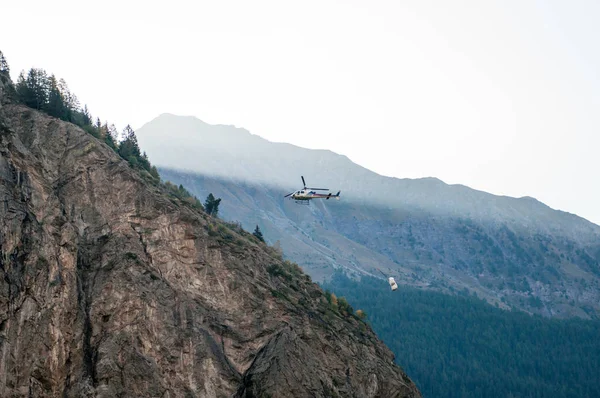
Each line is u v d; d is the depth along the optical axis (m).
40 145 115.31
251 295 116.00
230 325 111.19
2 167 101.81
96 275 106.06
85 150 118.12
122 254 109.38
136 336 102.31
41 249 99.00
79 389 94.81
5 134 107.12
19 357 91.44
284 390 104.81
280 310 117.12
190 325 107.38
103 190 115.88
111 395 96.00
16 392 89.62
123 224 113.94
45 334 94.81
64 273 100.38
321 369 112.62
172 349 103.81
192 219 118.50
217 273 115.38
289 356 109.19
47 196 104.94
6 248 95.69
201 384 103.00
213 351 106.62
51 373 93.56
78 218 111.88
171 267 112.88
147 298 105.81
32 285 96.12
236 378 105.88
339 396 111.44
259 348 110.62
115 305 103.56
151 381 99.69
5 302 92.50
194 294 112.06
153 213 116.69
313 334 117.50
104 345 99.50
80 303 101.31
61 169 115.06
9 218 97.75
